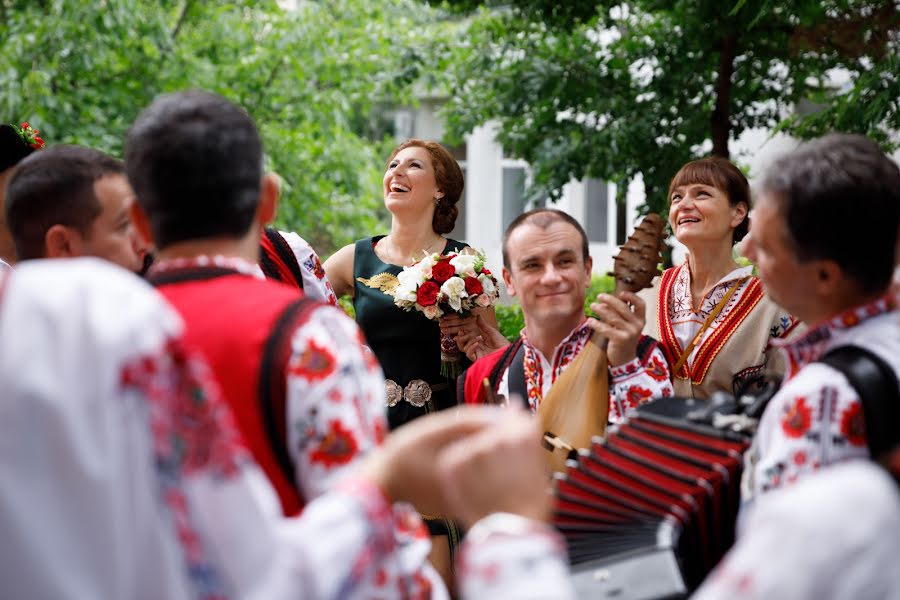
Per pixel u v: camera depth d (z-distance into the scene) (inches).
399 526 61.4
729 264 146.9
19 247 93.0
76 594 42.5
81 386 43.5
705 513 72.4
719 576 44.7
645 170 281.7
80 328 44.3
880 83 215.8
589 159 289.7
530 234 113.1
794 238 64.1
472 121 309.0
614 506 72.3
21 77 380.2
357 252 178.2
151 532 44.7
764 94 284.5
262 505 48.8
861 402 59.8
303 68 433.7
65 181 91.0
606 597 65.5
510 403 117.1
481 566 44.3
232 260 67.3
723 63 262.5
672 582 65.4
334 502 51.7
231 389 62.1
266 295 65.2
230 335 63.0
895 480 58.2
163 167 65.7
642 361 109.1
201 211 66.3
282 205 437.1
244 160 67.2
